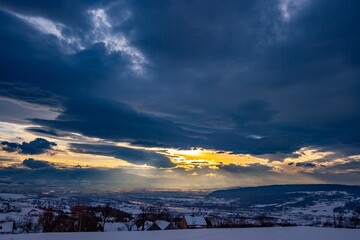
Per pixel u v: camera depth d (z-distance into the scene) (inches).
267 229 906.7
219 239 668.1
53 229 2610.7
